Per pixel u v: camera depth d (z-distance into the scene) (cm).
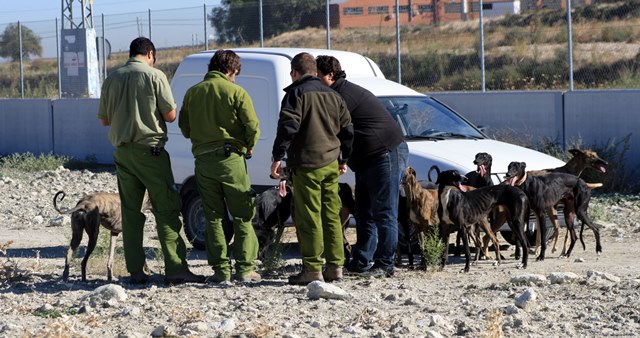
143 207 1202
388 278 1091
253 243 1087
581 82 3462
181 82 1497
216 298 967
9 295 997
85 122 2906
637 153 2028
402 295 961
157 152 1046
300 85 1012
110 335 817
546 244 1345
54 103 2966
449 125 1398
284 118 991
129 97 1041
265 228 1195
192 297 975
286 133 989
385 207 1075
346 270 1118
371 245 1091
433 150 1285
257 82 1388
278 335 798
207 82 1045
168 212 1063
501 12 4694
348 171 1293
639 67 3441
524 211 1169
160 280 1098
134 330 832
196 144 1055
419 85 3766
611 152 1984
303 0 3700
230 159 1047
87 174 2545
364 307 909
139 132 1038
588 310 886
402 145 1081
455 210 1137
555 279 1023
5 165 2750
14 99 3048
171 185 1062
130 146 1046
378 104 1070
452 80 3688
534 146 2178
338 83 1067
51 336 784
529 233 1343
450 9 4588
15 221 1775
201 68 1478
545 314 868
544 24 4106
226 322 824
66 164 2778
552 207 1295
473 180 1237
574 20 4044
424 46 4072
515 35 3984
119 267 1205
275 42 3600
